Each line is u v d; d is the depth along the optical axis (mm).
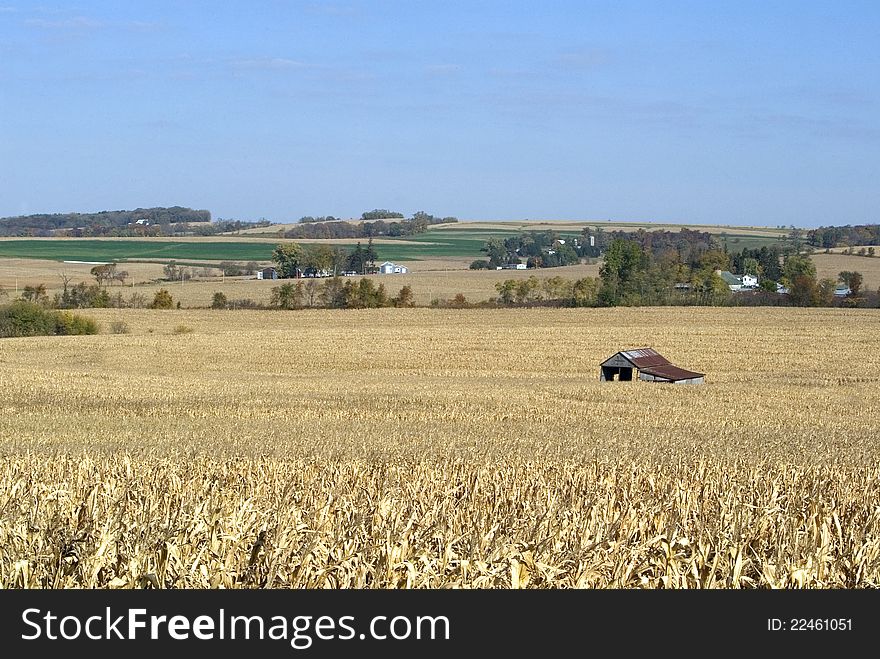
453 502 27141
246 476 34531
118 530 19969
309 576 18922
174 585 18625
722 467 39938
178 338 144750
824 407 78938
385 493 28203
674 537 21172
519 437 56438
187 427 61125
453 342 139125
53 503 23641
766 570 20062
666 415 72062
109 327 168250
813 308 190750
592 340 140375
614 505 27094
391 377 107375
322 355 128625
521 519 23422
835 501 28094
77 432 57094
